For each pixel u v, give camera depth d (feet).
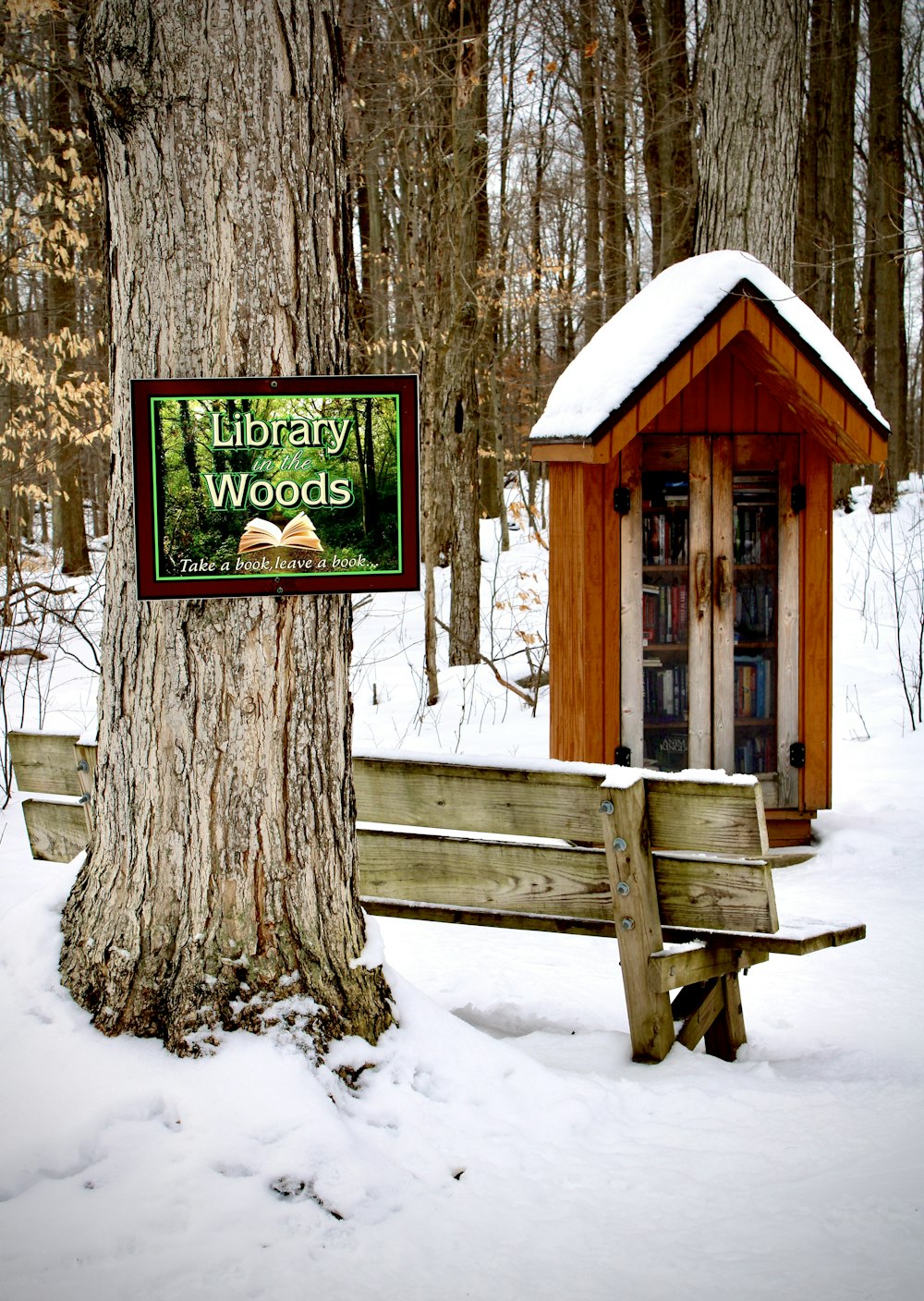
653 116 59.93
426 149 42.16
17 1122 9.52
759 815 11.39
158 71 10.21
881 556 52.49
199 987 10.23
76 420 55.01
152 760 10.52
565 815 12.35
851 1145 10.15
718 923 11.91
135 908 10.58
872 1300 8.00
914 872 20.27
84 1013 10.59
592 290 71.41
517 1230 8.87
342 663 10.99
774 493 22.06
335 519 10.50
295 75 10.44
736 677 22.21
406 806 13.15
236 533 10.37
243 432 10.35
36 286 62.49
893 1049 13.24
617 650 21.72
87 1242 8.39
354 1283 8.16
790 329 20.08
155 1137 9.35
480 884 13.03
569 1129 10.38
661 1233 8.86
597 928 12.65
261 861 10.41
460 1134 10.01
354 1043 10.43
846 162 62.34
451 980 15.71
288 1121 9.46
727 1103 11.00
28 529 78.54
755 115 28.35
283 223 10.43
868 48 63.46
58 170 41.37
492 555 73.10
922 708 31.40
